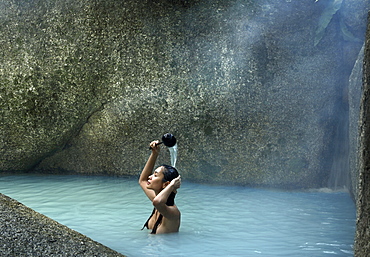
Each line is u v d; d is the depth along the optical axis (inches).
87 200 252.7
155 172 193.8
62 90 309.4
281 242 179.5
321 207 245.4
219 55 298.0
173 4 307.0
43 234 127.3
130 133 311.4
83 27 306.5
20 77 307.0
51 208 233.9
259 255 161.9
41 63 307.1
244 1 302.8
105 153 319.6
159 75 303.3
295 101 293.1
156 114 305.1
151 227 194.7
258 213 230.5
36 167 330.6
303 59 293.6
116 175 320.2
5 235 120.0
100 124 315.0
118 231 191.6
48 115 311.6
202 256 159.2
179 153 304.8
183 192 279.9
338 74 292.7
